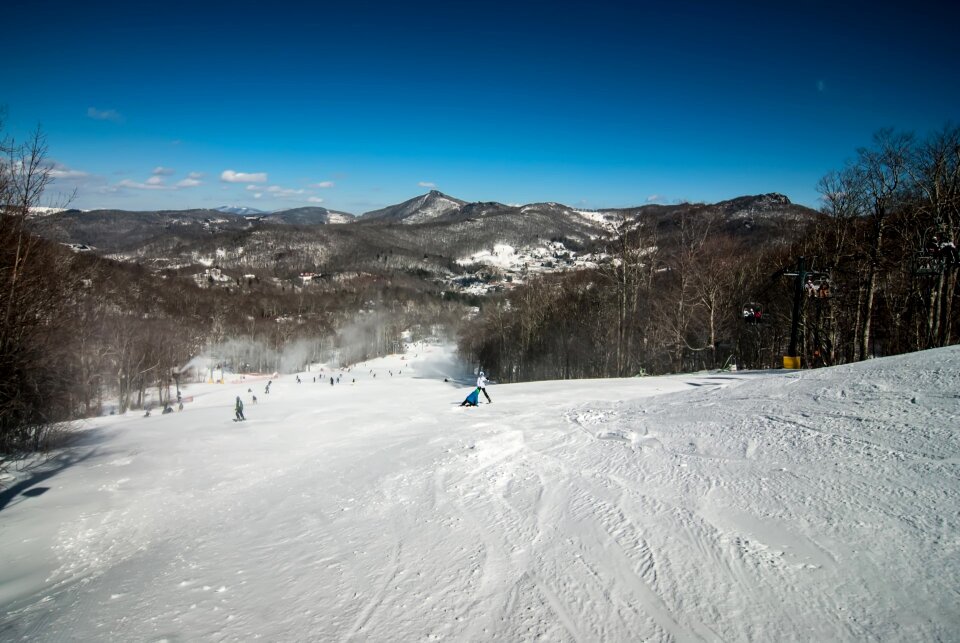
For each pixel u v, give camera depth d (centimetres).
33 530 991
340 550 695
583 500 748
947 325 2052
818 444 780
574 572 553
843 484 643
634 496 731
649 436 1026
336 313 13888
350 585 584
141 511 1073
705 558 539
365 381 6781
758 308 2650
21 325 1756
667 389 1842
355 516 833
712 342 3172
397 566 620
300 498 1008
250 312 11569
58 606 629
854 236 2628
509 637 454
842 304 2723
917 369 951
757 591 473
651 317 3716
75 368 3067
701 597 479
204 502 1105
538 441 1136
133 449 1823
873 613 419
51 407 2189
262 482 1220
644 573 532
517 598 516
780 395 1080
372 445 1437
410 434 1509
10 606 664
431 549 657
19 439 1934
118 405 4616
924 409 793
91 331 3631
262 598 579
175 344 6094
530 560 593
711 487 714
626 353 3775
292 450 1577
